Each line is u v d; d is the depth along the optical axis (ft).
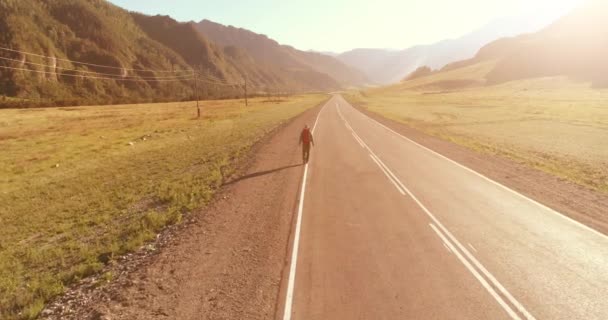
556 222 34.32
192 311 21.20
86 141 127.44
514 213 36.86
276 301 22.02
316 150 76.07
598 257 27.35
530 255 27.73
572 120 137.28
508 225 33.68
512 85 468.75
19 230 45.65
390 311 20.93
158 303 22.17
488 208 38.45
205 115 225.56
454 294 22.61
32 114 243.40
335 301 21.93
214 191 48.65
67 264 31.40
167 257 28.53
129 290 23.88
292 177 53.16
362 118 157.38
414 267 25.98
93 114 248.11
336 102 343.26
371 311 20.93
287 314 20.71
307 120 151.84
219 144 98.73
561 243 29.78
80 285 25.98
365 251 28.55
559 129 115.75
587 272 25.22
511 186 47.16
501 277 24.59
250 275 25.17
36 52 644.69
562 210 37.63
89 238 38.37
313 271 25.57
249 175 55.77
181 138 124.77
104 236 37.35
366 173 54.90
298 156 69.77
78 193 62.80
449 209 38.24
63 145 118.93
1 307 23.67
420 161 63.67
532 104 226.17
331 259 27.32
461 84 593.42
